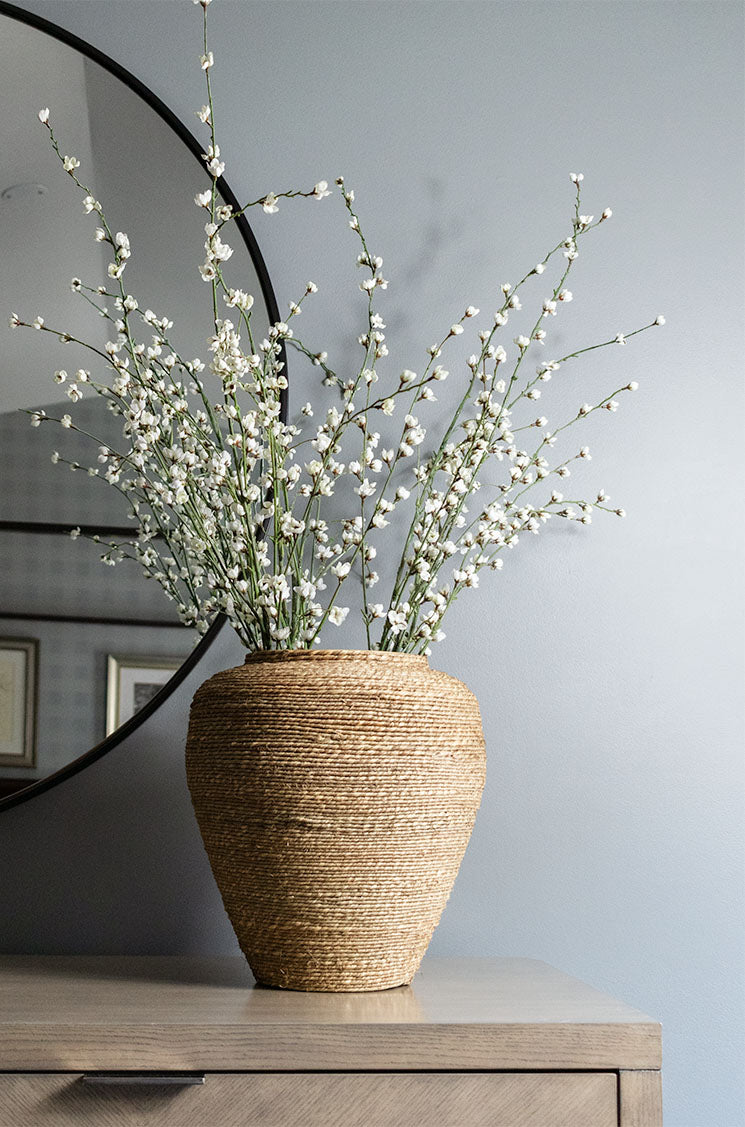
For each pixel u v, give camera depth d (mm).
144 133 1468
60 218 1442
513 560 1457
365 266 1468
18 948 1333
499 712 1425
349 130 1519
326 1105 888
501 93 1551
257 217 1487
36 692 1360
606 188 1546
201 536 1226
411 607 1218
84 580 1384
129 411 1173
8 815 1353
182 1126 880
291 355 1460
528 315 1505
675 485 1494
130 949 1340
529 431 1483
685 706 1448
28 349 1417
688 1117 1363
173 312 1431
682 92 1581
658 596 1469
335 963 1036
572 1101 902
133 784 1367
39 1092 876
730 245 1557
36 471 1398
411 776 1028
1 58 1470
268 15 1534
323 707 1025
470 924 1383
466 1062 901
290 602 1194
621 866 1410
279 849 1026
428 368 1330
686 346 1526
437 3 1562
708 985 1394
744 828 1431
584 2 1588
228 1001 991
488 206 1523
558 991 1068
